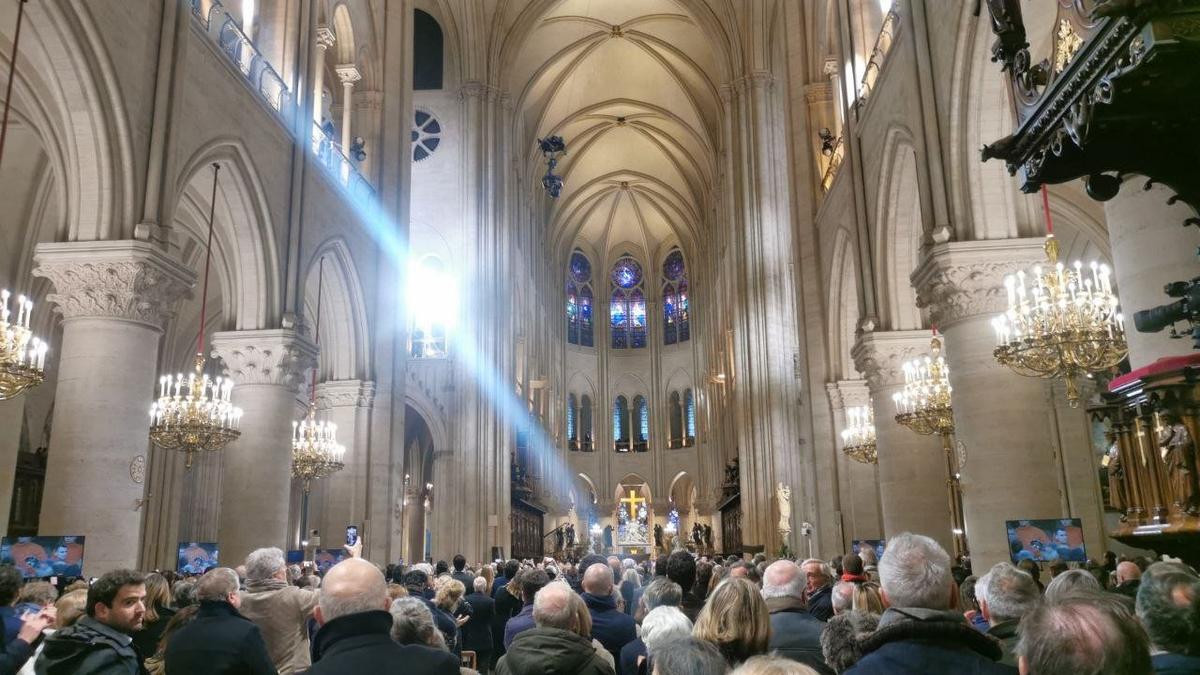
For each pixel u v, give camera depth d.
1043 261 12.98
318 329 21.83
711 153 49.38
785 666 2.35
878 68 18.41
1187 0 3.92
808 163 24.84
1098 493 21.84
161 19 14.44
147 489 24.80
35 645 5.83
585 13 44.06
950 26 13.29
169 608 7.51
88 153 13.22
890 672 3.35
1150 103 4.54
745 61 37.16
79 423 12.78
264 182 18.03
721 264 48.50
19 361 11.80
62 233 13.42
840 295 22.97
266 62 18.62
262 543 17.39
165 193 13.98
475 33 39.41
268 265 18.38
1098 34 4.27
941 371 15.06
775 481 33.75
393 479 23.95
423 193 38.62
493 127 39.56
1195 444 4.73
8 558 11.09
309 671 3.63
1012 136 5.35
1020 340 10.89
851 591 6.24
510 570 13.56
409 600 6.02
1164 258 7.25
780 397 34.22
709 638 4.17
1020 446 12.62
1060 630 2.41
